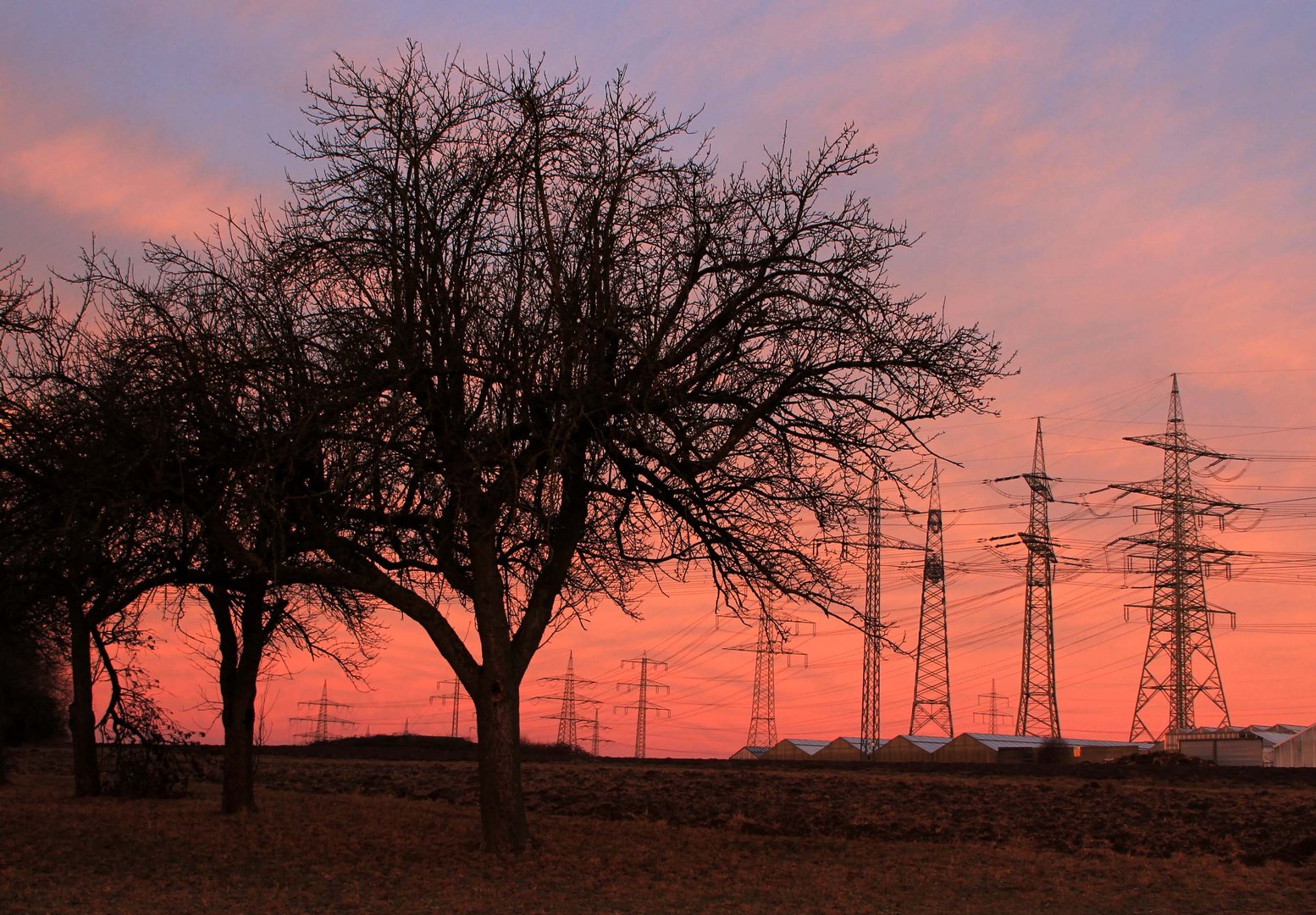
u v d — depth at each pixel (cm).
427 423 1698
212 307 1830
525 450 1708
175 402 1706
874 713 6262
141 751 2852
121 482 1686
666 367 1711
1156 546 6819
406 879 1567
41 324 2006
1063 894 1530
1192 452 6662
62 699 6366
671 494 1828
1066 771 4288
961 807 2767
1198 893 1540
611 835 2141
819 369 1778
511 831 1777
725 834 2231
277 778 3981
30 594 2097
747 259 1778
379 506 1780
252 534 1736
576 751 6775
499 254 1780
